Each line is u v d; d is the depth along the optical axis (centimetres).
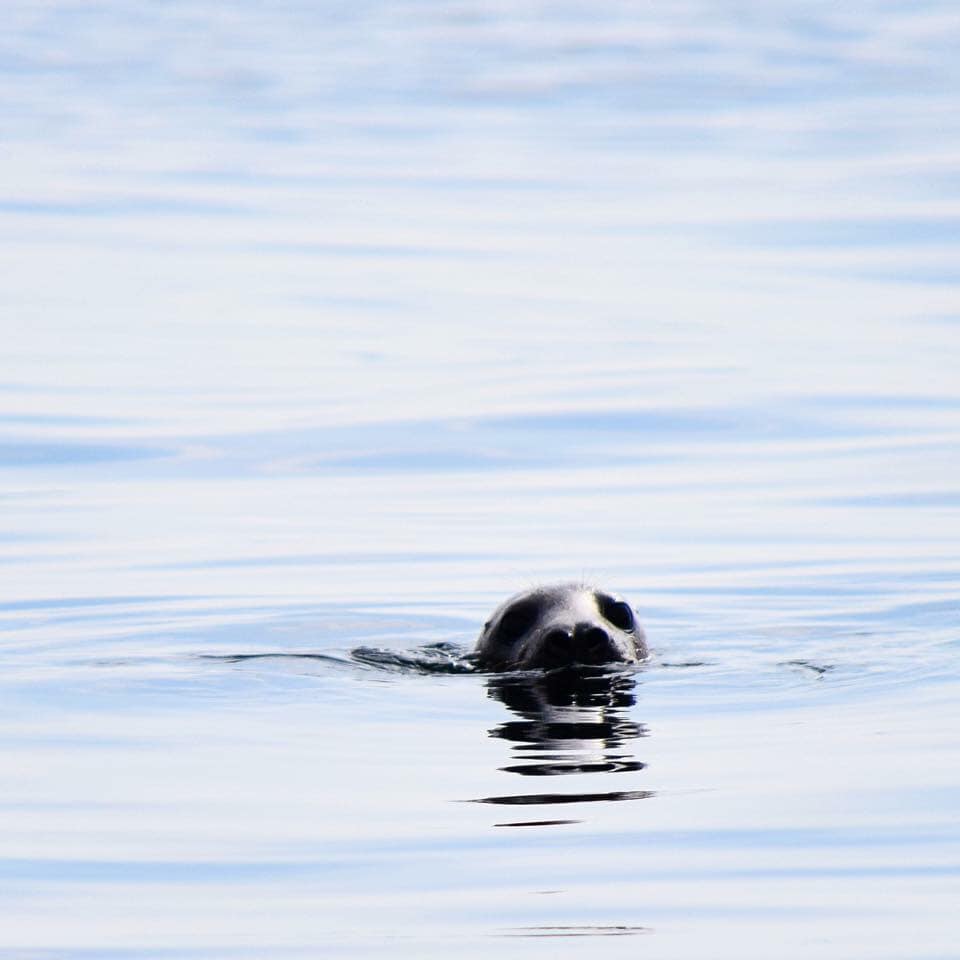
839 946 2541
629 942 2559
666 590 4969
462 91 17038
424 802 3136
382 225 10750
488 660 4225
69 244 10088
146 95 16675
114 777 3303
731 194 11650
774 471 6253
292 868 2842
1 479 6184
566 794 3175
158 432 6750
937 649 4281
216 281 9262
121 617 4675
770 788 3184
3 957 2534
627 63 19038
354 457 6469
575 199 11581
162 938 2591
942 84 16762
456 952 2531
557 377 7531
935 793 3130
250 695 3888
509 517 5738
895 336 8138
